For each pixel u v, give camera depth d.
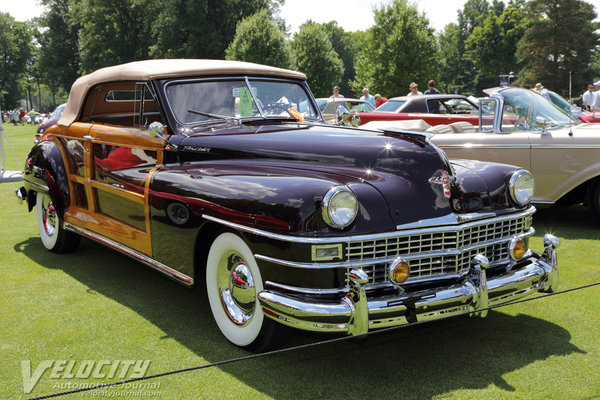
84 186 4.55
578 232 5.89
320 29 39.06
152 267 3.68
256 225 2.78
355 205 2.68
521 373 2.84
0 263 4.86
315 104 4.58
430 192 2.95
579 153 5.79
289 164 3.20
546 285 3.25
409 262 2.83
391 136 3.32
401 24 28.62
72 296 4.02
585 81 46.72
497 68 70.50
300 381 2.78
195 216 3.16
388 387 2.71
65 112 4.90
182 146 3.61
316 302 2.61
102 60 50.16
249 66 4.21
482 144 6.29
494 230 3.18
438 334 3.36
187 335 3.33
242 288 3.03
